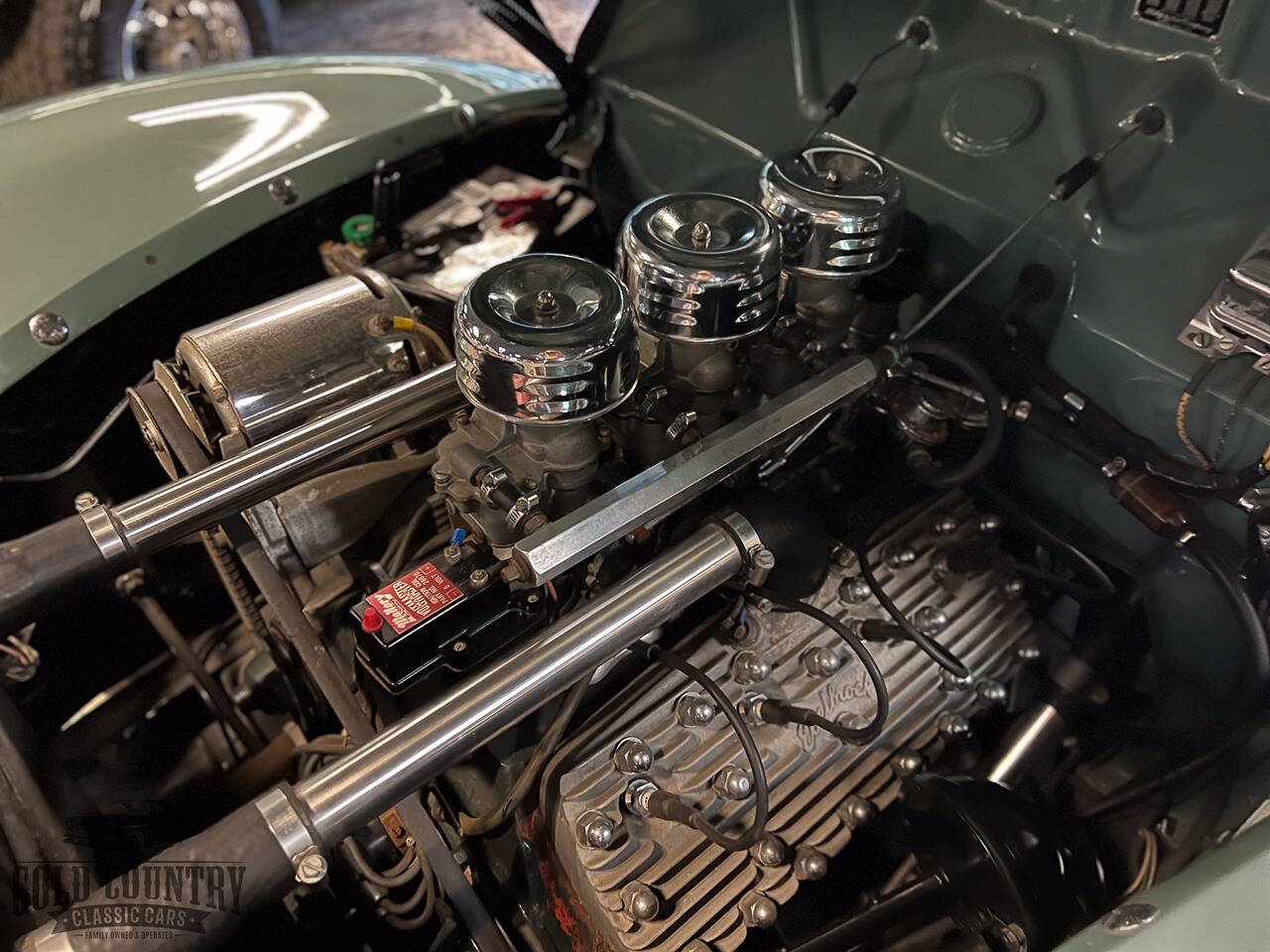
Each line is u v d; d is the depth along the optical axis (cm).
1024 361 114
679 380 104
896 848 113
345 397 115
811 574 102
